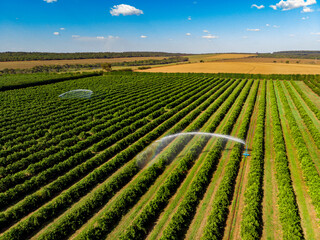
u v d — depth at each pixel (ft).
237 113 145.69
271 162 87.20
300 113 144.87
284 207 60.03
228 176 74.95
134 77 358.43
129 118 142.61
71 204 68.90
